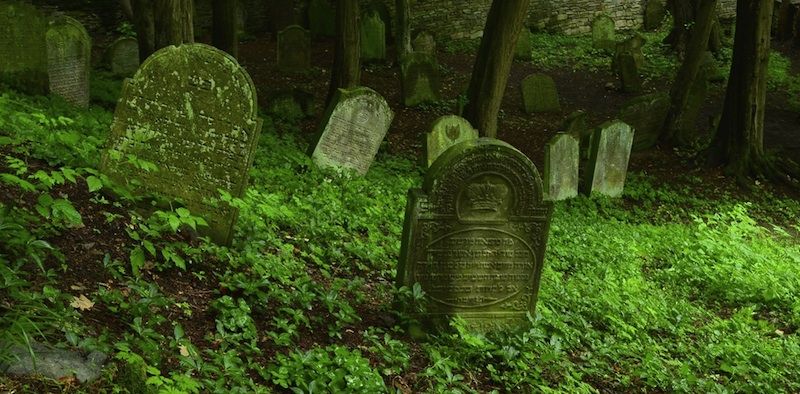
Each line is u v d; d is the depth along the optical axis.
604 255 11.03
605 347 7.28
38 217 6.05
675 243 12.43
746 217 13.67
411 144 17.75
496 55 15.20
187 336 5.30
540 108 21.98
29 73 12.55
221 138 6.95
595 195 14.92
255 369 5.20
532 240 6.91
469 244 6.74
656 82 25.30
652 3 30.59
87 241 6.03
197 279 6.22
